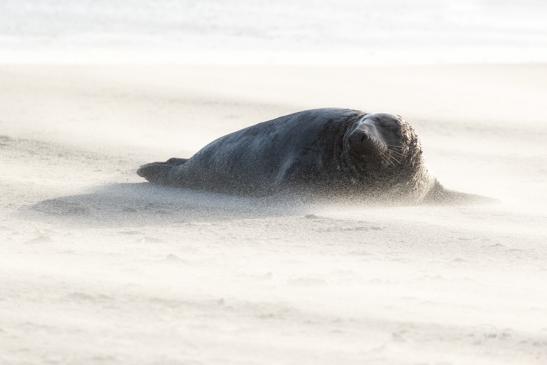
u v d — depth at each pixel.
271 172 38.84
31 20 121.06
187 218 33.47
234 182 39.78
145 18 128.50
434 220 33.75
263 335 19.59
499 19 152.25
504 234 31.47
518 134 57.88
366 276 25.22
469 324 20.81
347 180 37.09
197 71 83.31
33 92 68.62
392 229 31.86
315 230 31.53
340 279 24.70
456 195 39.31
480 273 26.03
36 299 21.72
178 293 22.61
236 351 18.44
